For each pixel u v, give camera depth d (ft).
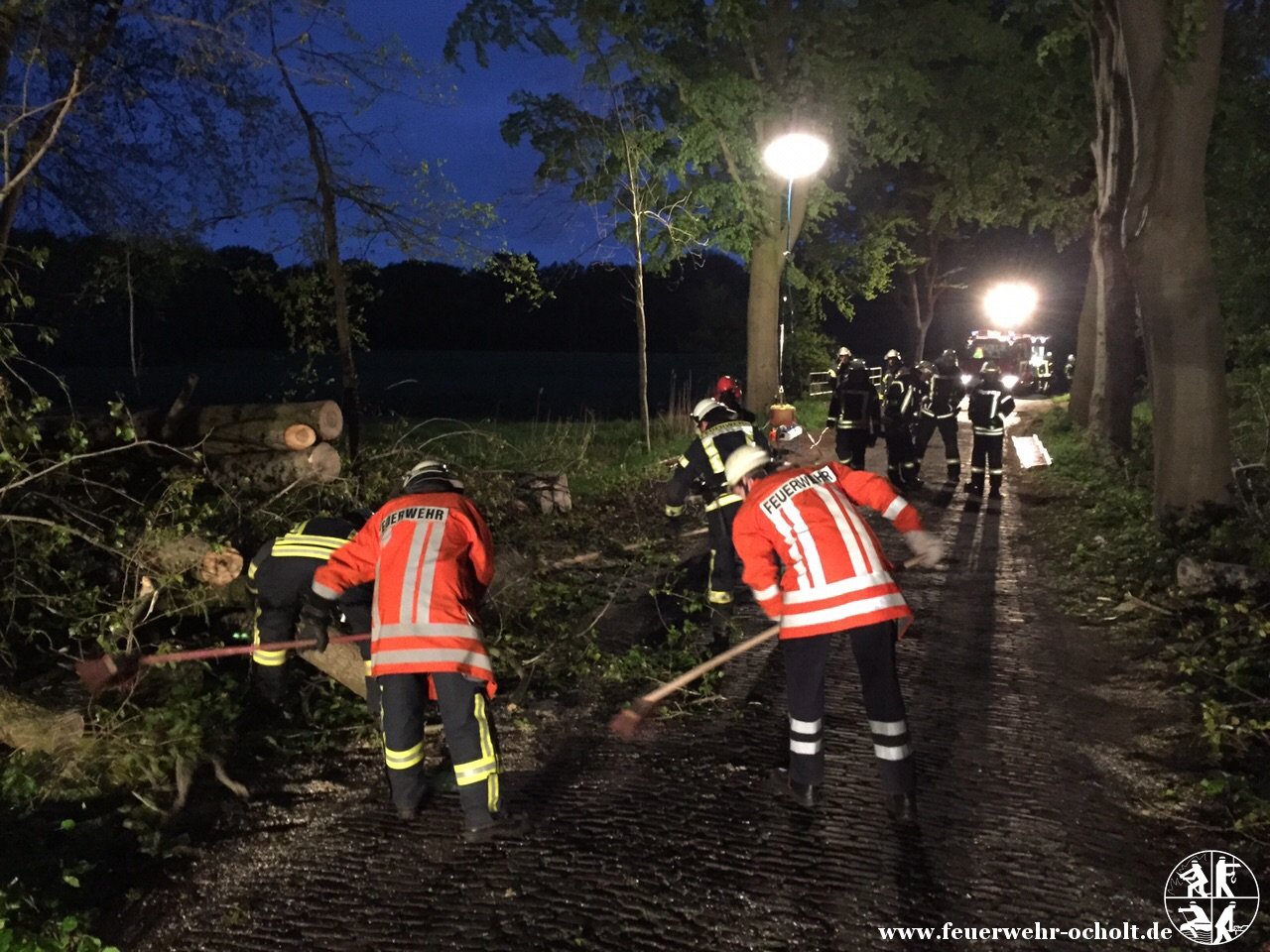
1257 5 51.44
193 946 12.37
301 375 37.17
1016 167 73.31
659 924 12.69
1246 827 15.15
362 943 12.37
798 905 13.05
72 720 16.17
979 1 64.23
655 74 59.88
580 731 18.90
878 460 59.36
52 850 14.16
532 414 86.12
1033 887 13.58
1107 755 17.90
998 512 42.24
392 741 14.87
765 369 73.92
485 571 15.25
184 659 16.72
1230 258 50.57
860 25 64.85
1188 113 31.40
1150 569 29.48
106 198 30.68
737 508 24.08
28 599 20.20
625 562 31.91
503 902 13.17
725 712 19.70
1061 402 100.48
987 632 25.17
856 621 14.62
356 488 28.43
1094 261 64.13
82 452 22.03
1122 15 31.86
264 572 17.39
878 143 71.05
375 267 36.17
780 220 71.10
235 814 15.66
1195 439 32.63
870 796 15.99
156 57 29.12
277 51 27.58
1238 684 20.01
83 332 87.92
